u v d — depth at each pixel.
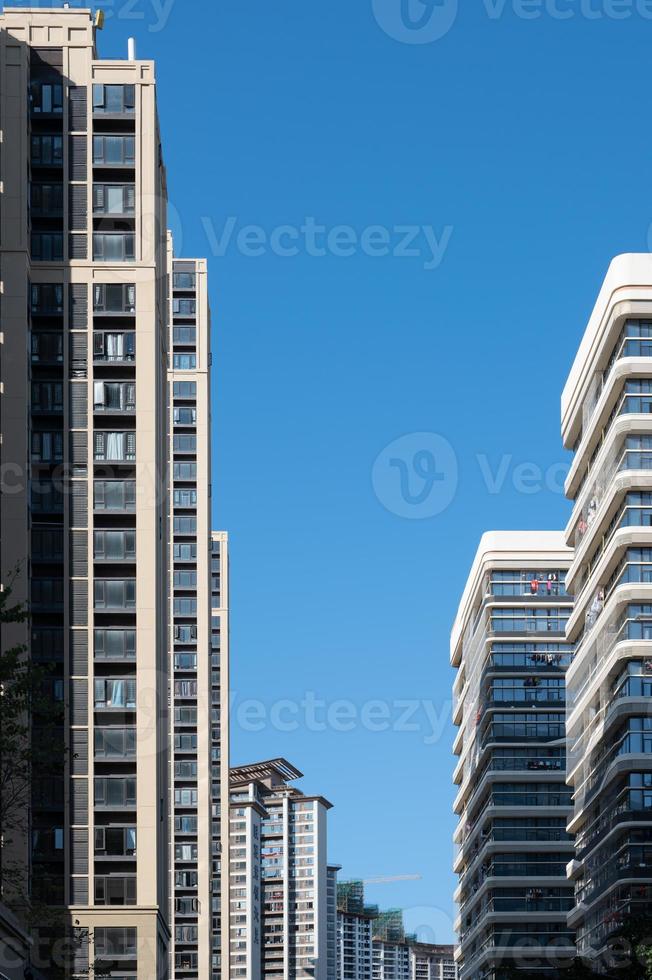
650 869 158.38
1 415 130.88
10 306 133.12
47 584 131.88
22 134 136.25
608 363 175.00
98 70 139.62
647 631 162.62
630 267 166.38
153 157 138.88
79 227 137.50
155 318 137.62
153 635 131.25
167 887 141.25
